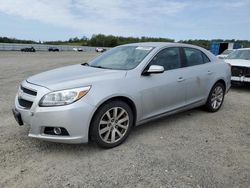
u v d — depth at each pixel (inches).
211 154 141.4
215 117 210.2
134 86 152.6
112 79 145.6
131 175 118.7
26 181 112.7
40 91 132.0
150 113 165.6
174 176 118.1
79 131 131.5
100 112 138.2
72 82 135.5
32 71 521.0
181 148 148.4
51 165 126.8
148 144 153.3
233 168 126.6
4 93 284.2
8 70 536.1
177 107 184.2
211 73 211.3
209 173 121.3
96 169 123.7
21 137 158.2
